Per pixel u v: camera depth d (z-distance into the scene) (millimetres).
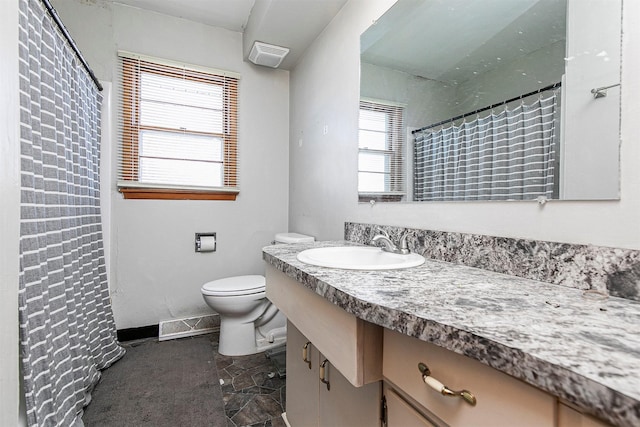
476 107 1004
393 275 835
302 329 935
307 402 1173
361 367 659
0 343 682
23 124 1043
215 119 2471
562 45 773
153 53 2270
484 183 973
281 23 1970
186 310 2383
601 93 697
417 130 1251
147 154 2281
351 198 1704
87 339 1615
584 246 703
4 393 693
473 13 1023
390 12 1394
